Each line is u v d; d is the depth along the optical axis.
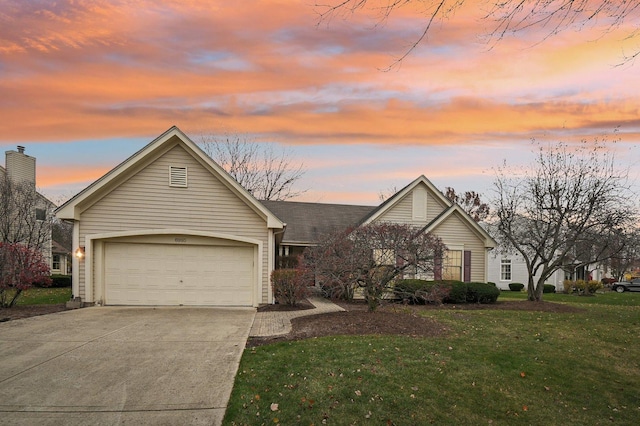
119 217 12.41
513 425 4.60
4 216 23.02
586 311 13.14
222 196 12.92
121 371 5.81
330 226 19.55
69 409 4.54
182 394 4.97
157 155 12.67
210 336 8.11
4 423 4.20
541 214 16.47
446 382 5.62
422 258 9.79
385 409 4.72
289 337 7.97
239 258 13.02
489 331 8.96
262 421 4.33
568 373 6.30
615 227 15.54
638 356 7.37
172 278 12.68
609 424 4.76
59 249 30.20
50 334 8.18
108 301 12.39
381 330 8.40
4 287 11.36
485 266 17.47
